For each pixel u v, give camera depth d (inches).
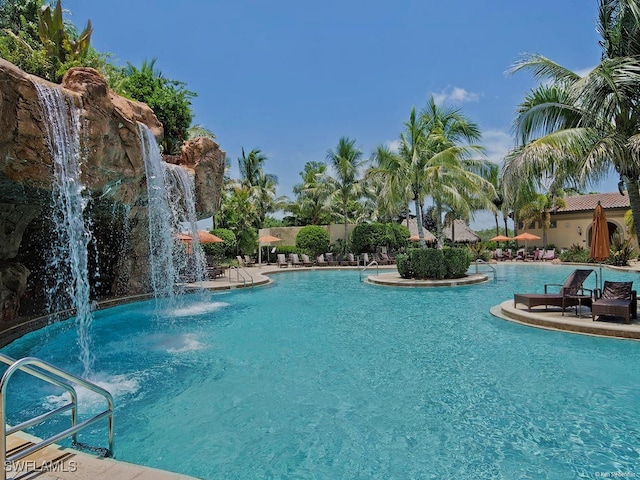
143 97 753.6
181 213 640.4
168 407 223.8
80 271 484.7
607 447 174.1
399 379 261.6
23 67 480.1
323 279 902.4
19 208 443.2
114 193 463.8
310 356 315.9
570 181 428.1
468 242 1627.7
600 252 434.6
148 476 125.4
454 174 755.4
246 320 464.8
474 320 438.9
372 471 160.1
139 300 597.9
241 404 226.7
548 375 263.7
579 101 411.2
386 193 805.9
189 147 680.4
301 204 1547.7
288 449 178.1
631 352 307.1
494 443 179.5
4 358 117.9
